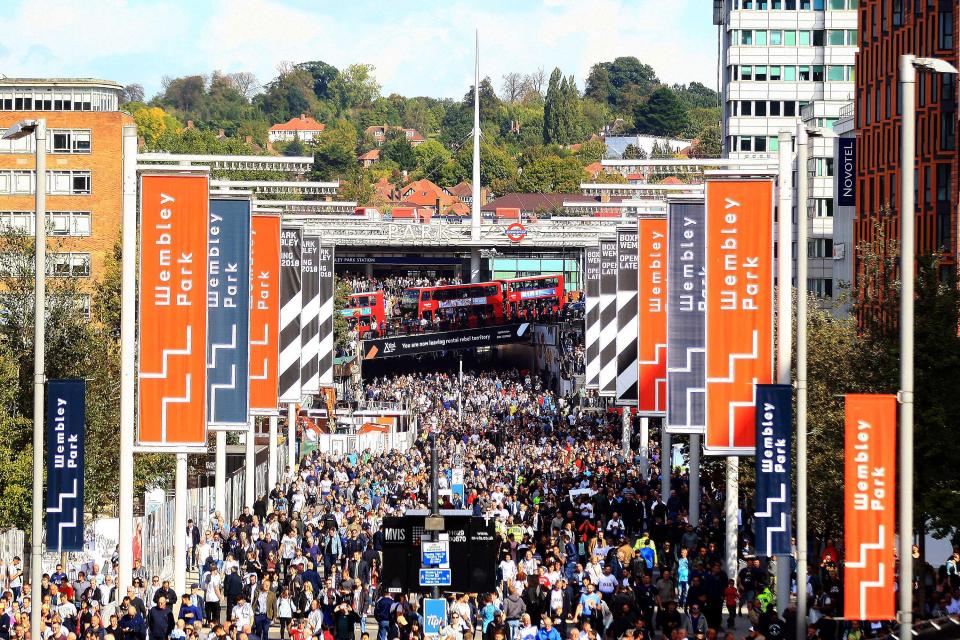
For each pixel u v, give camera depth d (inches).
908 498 1727.4
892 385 2901.1
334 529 3476.9
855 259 6889.8
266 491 4813.0
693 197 2854.3
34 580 2138.3
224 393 2950.3
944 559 3499.0
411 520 2635.3
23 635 2410.2
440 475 4461.1
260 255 3784.5
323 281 4739.2
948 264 5565.9
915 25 6072.8
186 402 2797.7
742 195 2723.9
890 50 6407.5
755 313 2728.8
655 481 4414.4
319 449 6048.2
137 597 2635.3
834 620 2372.0
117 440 4003.4
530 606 2780.5
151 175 2797.7
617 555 3026.6
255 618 2827.3
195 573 3814.0
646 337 3533.5
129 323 2829.7
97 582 2878.9
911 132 1734.7
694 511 3784.5
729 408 2738.7
